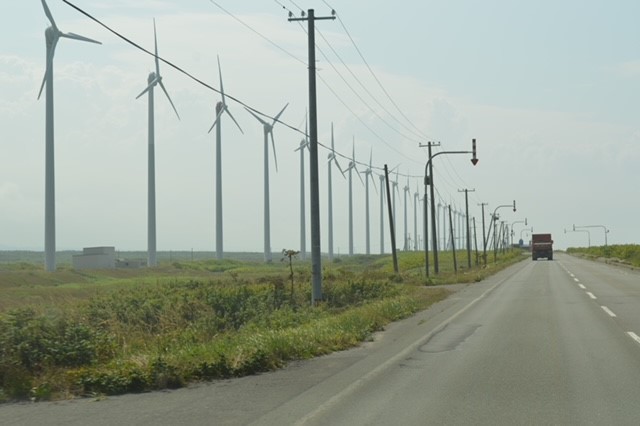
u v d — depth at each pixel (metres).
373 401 11.90
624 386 12.98
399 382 13.78
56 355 15.83
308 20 34.94
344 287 42.56
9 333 16.00
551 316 27.48
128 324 27.92
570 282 53.84
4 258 186.62
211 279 65.81
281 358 17.00
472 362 16.30
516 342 19.84
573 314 28.08
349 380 14.13
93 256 91.50
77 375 13.88
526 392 12.52
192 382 14.34
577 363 15.80
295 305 36.12
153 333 25.47
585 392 12.43
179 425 10.43
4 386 13.59
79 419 11.02
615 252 145.62
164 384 13.78
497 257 155.50
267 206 87.25
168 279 70.00
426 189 71.19
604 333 21.52
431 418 10.53
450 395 12.34
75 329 17.34
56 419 11.06
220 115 80.69
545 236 142.25
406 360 16.88
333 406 11.56
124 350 17.75
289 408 11.48
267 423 10.41
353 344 20.31
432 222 72.50
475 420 10.38
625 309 29.91
